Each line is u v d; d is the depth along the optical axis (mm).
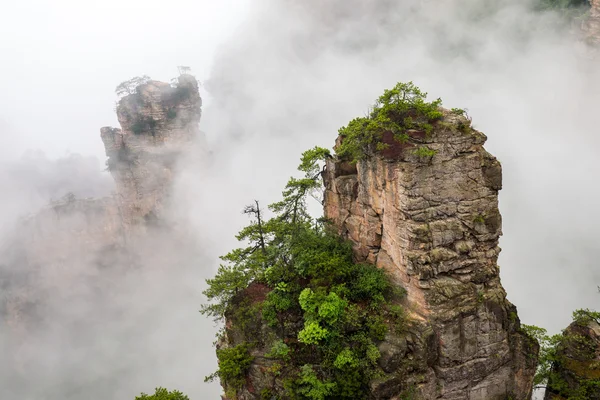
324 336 29016
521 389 31094
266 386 30281
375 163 30297
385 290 30984
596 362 30641
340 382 28219
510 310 30641
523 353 30734
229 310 33375
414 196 28250
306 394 28422
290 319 31469
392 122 29000
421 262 28484
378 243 32500
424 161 28094
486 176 28875
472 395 30016
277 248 34469
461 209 28859
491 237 29359
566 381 31453
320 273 31656
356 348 29000
